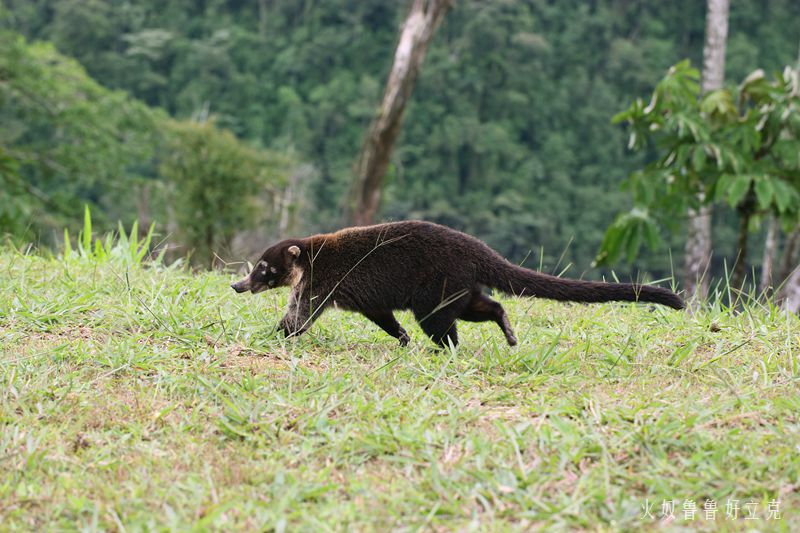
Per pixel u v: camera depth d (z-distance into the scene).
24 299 9.52
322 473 5.96
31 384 7.31
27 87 33.38
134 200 37.12
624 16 105.38
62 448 6.30
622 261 54.31
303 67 97.62
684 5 104.69
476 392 7.44
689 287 22.72
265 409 6.97
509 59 94.62
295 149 84.44
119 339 8.55
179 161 35.53
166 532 5.26
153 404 7.14
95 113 33.72
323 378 7.62
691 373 7.98
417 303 8.71
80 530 5.32
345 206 27.97
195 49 95.88
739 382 7.62
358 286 8.86
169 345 8.42
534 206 83.94
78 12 90.56
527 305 11.05
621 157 94.06
